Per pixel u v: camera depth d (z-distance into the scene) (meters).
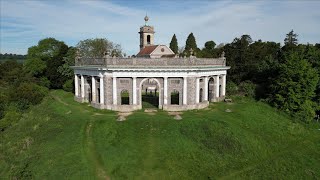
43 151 40.62
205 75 59.09
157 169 35.22
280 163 38.97
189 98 56.06
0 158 42.53
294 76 59.31
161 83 55.66
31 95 72.25
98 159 37.28
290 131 51.06
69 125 47.72
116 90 55.34
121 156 37.62
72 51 96.25
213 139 42.34
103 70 55.03
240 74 81.50
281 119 55.66
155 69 53.91
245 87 74.50
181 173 35.00
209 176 34.91
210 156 38.91
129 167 35.41
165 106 55.47
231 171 36.44
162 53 92.56
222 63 67.00
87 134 44.00
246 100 68.25
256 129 48.81
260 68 76.31
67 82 88.25
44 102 71.38
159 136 42.78
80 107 59.78
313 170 38.06
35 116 59.09
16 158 41.22
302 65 59.12
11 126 57.00
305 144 46.44
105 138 42.44
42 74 105.06
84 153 38.69
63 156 38.12
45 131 47.91
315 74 58.91
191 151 39.59
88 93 65.12
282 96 60.72
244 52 82.81
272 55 84.88
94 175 34.00
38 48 105.75
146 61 54.69
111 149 39.16
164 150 39.31
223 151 40.12
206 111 55.28
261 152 41.59
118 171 34.75
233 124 47.38
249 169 37.09
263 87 72.19
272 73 72.19
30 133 49.19
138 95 55.84
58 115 54.72
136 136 42.91
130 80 55.41
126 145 40.25
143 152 38.66
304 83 58.28
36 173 35.53
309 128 53.94
